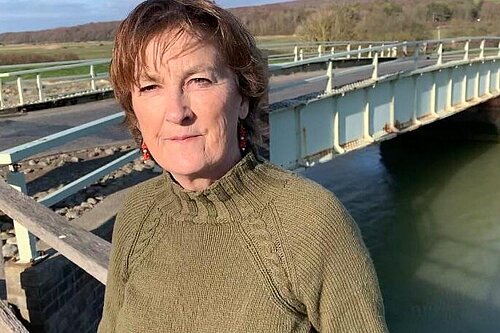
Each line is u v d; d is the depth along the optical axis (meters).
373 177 19.42
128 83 1.47
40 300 4.32
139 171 7.66
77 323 4.78
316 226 1.32
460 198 16.80
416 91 14.42
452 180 18.86
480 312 10.05
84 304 4.89
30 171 8.02
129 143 9.92
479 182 18.41
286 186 1.40
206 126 1.40
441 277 11.47
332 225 1.32
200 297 1.41
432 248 13.05
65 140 4.92
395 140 23.02
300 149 10.28
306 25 37.34
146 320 1.47
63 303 4.58
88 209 6.08
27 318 4.38
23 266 4.33
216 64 1.40
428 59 19.95
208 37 1.37
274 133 9.43
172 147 1.42
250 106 1.53
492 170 19.80
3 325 2.50
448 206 16.11
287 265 1.33
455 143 23.55
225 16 1.40
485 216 15.00
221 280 1.39
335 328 1.31
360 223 15.06
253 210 1.39
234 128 1.45
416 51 14.65
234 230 1.41
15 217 2.84
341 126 11.52
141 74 1.42
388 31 39.59
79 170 8.16
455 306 10.30
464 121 23.42
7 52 30.27
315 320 1.35
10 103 15.59
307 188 1.38
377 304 1.32
